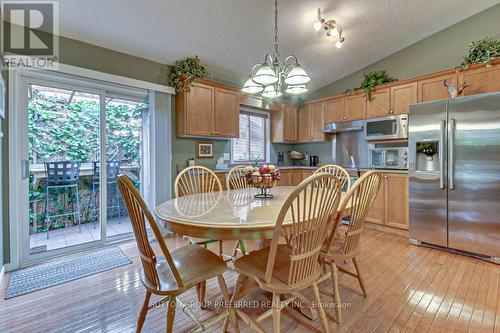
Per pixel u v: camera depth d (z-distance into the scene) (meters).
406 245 3.02
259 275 1.37
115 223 3.22
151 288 1.29
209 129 3.59
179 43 3.04
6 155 2.32
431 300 1.85
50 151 2.70
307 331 1.55
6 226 2.32
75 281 2.15
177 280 1.27
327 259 1.74
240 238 1.31
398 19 3.24
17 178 2.39
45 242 2.73
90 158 2.95
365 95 3.98
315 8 2.83
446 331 1.53
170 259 1.24
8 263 2.33
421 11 3.14
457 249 2.74
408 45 3.88
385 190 3.52
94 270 2.36
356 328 1.56
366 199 1.70
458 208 2.71
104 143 3.01
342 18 3.10
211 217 1.44
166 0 2.37
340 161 4.69
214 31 2.94
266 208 1.67
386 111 3.75
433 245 2.93
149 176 3.31
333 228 1.66
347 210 1.70
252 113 4.65
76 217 2.90
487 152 2.52
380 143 4.14
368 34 3.49
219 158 4.11
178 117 3.44
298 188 1.20
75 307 1.79
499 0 3.11
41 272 2.31
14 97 2.35
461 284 2.08
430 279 2.17
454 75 3.12
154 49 3.05
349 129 4.24
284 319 1.67
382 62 4.16
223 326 1.57
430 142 2.89
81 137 2.88
